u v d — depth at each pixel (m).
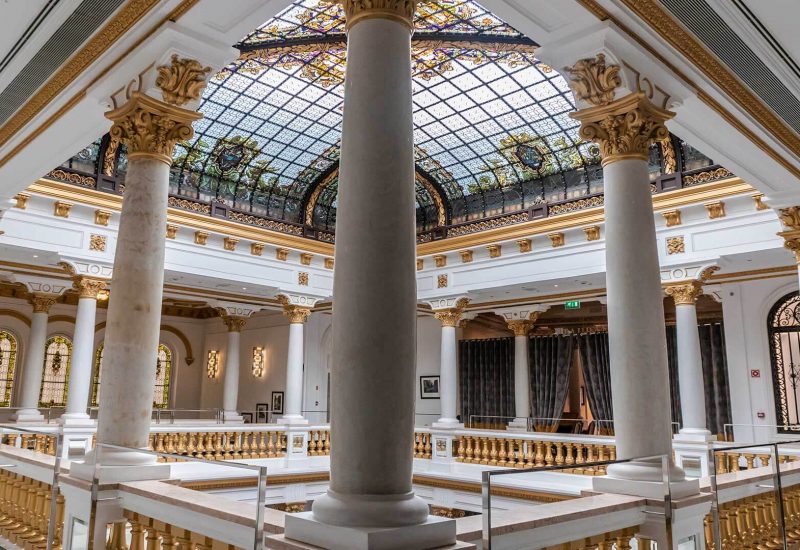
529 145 14.13
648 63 5.58
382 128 3.79
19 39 5.82
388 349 3.53
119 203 13.05
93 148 12.95
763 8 5.13
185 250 14.21
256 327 23.05
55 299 16.52
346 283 3.63
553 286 15.11
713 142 7.49
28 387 15.91
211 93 12.80
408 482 3.50
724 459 11.24
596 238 13.40
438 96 13.14
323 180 16.66
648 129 5.64
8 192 9.87
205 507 4.18
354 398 3.48
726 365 15.66
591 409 18.28
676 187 12.33
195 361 24.70
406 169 3.80
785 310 13.93
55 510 5.35
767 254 11.70
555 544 4.12
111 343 5.48
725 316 14.52
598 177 13.80
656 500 4.74
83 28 5.63
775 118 7.03
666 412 5.23
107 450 5.19
